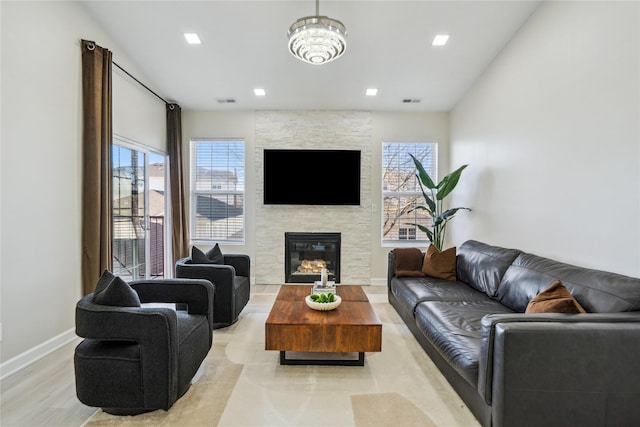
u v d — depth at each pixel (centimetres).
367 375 224
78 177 290
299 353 257
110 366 170
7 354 224
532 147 299
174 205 473
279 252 498
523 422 152
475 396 176
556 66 266
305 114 495
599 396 150
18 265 232
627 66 202
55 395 197
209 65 381
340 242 497
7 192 224
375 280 506
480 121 400
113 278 190
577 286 201
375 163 504
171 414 179
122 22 312
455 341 197
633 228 200
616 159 211
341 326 222
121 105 358
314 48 251
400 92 442
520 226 318
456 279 348
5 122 223
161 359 170
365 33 324
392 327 316
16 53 230
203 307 233
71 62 280
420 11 295
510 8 292
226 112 500
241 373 226
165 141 467
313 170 489
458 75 400
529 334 150
